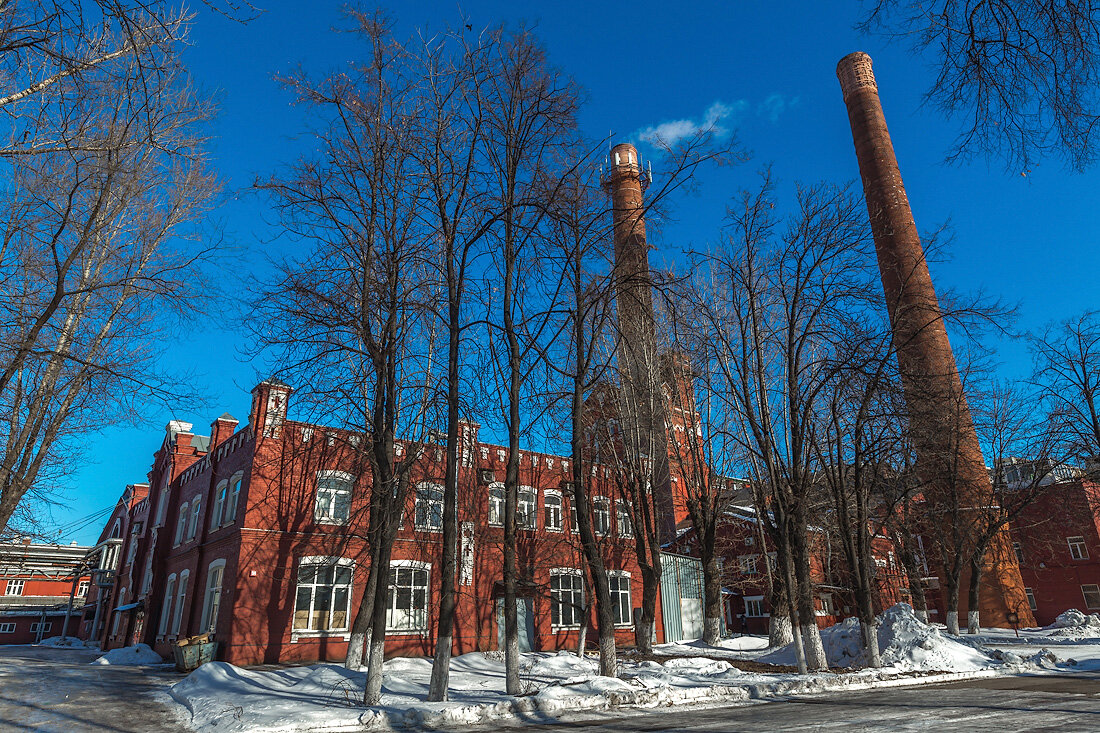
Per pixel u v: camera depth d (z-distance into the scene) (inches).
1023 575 1839.3
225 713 461.7
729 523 1524.4
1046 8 210.5
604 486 1235.9
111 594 1503.4
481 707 461.7
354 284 600.4
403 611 944.9
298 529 904.9
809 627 695.7
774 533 733.3
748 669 724.7
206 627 919.0
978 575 1300.4
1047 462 1298.0
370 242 581.0
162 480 1369.3
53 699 570.9
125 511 1605.6
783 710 465.7
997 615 1531.7
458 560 1005.8
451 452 555.5
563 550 1131.9
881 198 1748.3
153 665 950.4
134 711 522.3
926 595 1839.3
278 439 926.4
